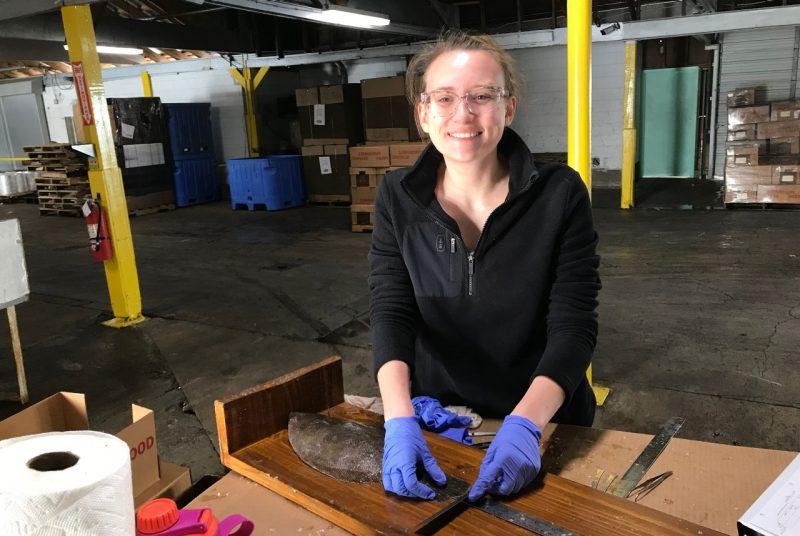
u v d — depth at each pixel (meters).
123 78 12.40
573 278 1.17
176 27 8.80
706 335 3.84
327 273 5.90
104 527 0.65
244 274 6.04
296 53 10.61
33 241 8.36
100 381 3.69
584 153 2.61
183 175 10.75
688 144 10.41
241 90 11.62
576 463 1.10
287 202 10.02
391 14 7.61
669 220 7.42
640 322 4.13
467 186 1.19
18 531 0.61
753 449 1.09
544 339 1.27
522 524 0.87
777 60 9.24
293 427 1.15
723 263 5.42
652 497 0.99
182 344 4.22
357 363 3.76
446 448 1.10
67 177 9.93
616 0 9.20
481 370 1.29
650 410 3.00
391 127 7.76
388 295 1.27
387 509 0.93
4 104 13.80
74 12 4.10
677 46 10.07
